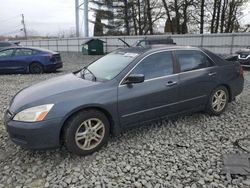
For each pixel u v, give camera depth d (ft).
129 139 13.94
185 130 15.08
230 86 17.54
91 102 12.00
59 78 14.65
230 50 63.41
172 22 109.91
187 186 10.02
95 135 12.48
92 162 11.78
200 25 104.73
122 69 13.43
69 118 11.78
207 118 16.89
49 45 119.24
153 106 13.96
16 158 12.37
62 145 12.85
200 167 11.25
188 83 15.17
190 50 15.92
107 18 128.77
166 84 14.26
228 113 17.93
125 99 12.90
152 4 114.01
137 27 122.93
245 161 11.51
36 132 11.14
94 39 91.09
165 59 14.70
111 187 10.01
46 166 11.63
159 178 10.52
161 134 14.56
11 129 11.55
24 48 40.98
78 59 74.18
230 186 9.95
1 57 39.86
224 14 105.60
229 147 13.00
